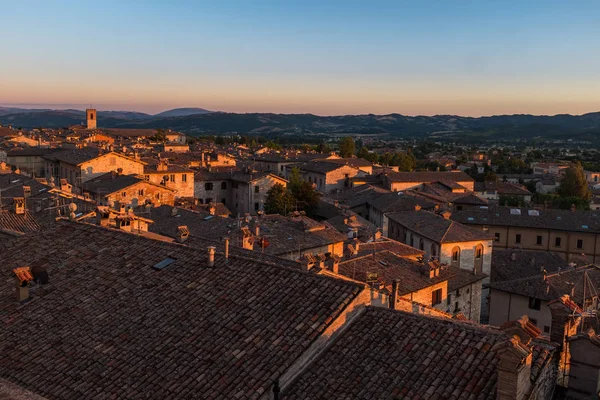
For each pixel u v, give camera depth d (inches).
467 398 678.5
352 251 2241.6
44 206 2245.3
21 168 5211.6
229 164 6560.0
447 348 775.1
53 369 813.2
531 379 668.7
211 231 2487.7
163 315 909.2
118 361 814.5
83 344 863.7
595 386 718.5
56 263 1141.7
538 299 2337.6
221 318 875.4
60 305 983.0
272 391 733.9
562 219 3949.3
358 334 846.5
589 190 6722.4
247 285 949.2
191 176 4901.6
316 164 6432.1
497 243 4005.9
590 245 3806.6
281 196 4584.2
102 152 4483.3
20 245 1246.3
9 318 961.5
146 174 4613.7
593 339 716.7
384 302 991.6
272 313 866.1
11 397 442.6
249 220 2640.3
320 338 810.2
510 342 643.5
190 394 727.7
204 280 987.3
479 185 6663.4
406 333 825.5
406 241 3430.1
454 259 3043.8
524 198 6407.5
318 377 770.8
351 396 725.9
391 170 6510.8
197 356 799.1
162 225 2682.1
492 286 2511.1
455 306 2313.0
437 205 4367.6
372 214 4414.4
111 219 1584.6
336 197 5172.2
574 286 2315.5
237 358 781.9
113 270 1077.8
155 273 1041.5
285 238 2417.6
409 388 719.1
